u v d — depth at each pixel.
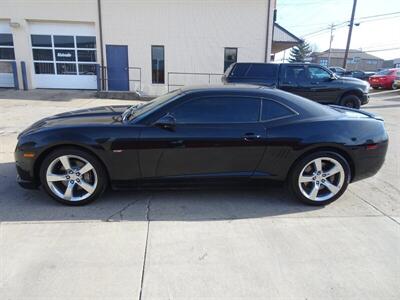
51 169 3.50
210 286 2.37
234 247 2.88
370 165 3.79
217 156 3.58
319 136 3.59
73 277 2.43
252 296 2.28
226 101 3.62
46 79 15.38
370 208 3.73
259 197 3.99
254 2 15.26
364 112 4.30
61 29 14.95
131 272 2.51
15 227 3.13
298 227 3.26
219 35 15.55
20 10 14.35
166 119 3.46
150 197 3.89
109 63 15.34
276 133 3.58
